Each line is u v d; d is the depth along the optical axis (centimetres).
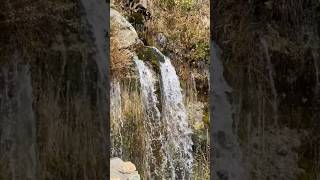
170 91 814
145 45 891
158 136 775
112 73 738
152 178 762
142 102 760
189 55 890
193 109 840
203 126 834
